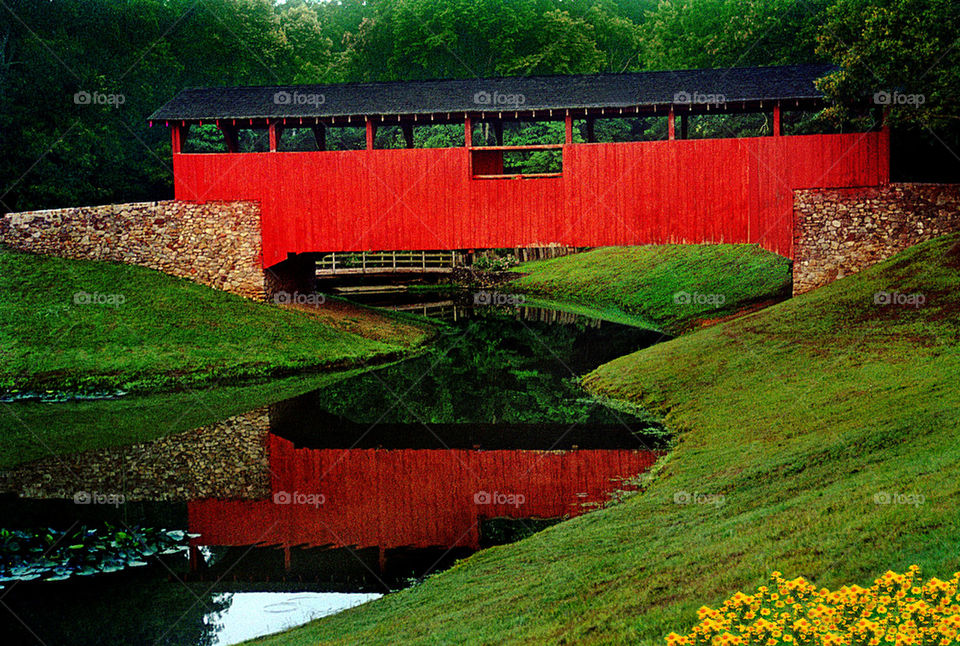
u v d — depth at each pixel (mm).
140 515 17047
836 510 10477
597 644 8406
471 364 31969
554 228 32531
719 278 40375
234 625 12047
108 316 31453
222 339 31234
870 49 28531
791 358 22188
